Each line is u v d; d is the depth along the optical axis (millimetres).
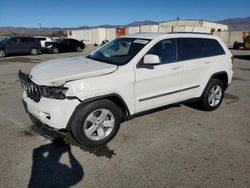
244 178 3123
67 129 3641
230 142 4074
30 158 3512
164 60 4461
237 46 28891
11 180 3033
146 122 4832
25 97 4008
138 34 4945
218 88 5527
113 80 3777
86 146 3830
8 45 18688
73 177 3107
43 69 4023
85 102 3543
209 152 3746
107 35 47344
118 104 4070
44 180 3047
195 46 5012
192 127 4645
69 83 3447
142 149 3805
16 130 4418
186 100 4992
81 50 24578
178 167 3338
